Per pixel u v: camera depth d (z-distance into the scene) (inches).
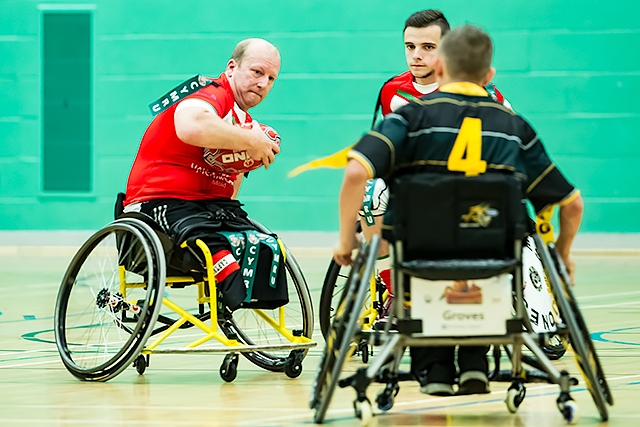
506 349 327.3
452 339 293.7
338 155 303.4
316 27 1290.6
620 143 1258.0
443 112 302.4
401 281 294.8
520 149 306.0
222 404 357.7
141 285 437.7
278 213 1300.4
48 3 1330.0
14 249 1307.8
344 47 1289.4
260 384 410.3
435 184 287.7
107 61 1326.3
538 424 313.1
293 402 361.7
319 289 840.3
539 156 308.2
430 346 313.7
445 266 286.2
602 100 1258.0
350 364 472.7
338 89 1293.1
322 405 306.3
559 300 302.2
